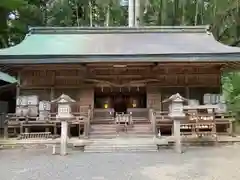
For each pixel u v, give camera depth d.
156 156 7.60
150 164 6.49
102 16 26.30
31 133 10.27
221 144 9.73
